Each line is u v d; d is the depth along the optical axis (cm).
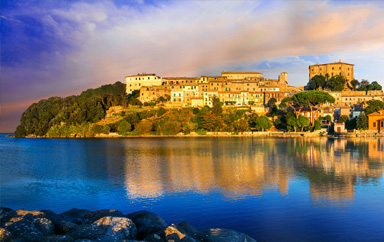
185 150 9631
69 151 10319
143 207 3042
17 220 1733
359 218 2536
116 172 5416
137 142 14062
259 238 2138
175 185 4091
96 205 3212
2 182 4691
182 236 1600
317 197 3253
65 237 1503
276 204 3003
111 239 1542
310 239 2106
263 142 12650
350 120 17462
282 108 19538
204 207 2948
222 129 18762
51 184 4472
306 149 9219
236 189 3741
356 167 5469
